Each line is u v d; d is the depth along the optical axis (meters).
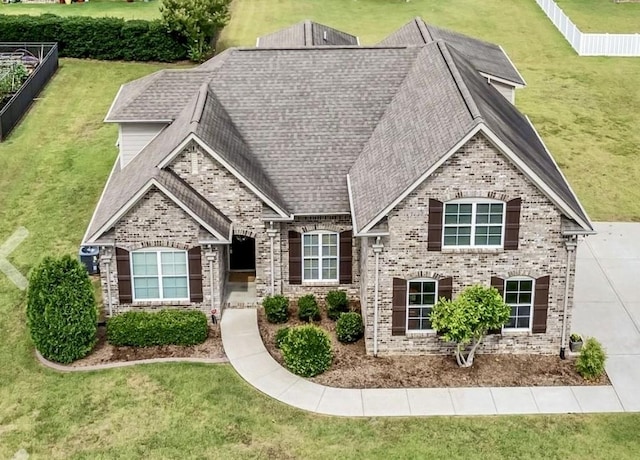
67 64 56.84
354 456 25.45
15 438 26.19
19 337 31.08
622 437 26.27
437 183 27.81
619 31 63.34
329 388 28.23
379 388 28.22
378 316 29.38
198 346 30.30
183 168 30.89
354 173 32.06
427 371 29.05
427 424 26.73
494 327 27.98
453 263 28.84
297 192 31.88
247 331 31.00
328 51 35.25
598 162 45.59
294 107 33.84
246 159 31.98
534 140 34.06
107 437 26.20
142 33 56.94
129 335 30.08
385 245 28.55
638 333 31.28
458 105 28.94
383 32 63.62
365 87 34.38
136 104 34.72
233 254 34.25
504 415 27.14
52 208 40.25
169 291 31.23
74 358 29.52
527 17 67.50
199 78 35.31
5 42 56.69
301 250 32.19
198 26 56.50
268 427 26.58
